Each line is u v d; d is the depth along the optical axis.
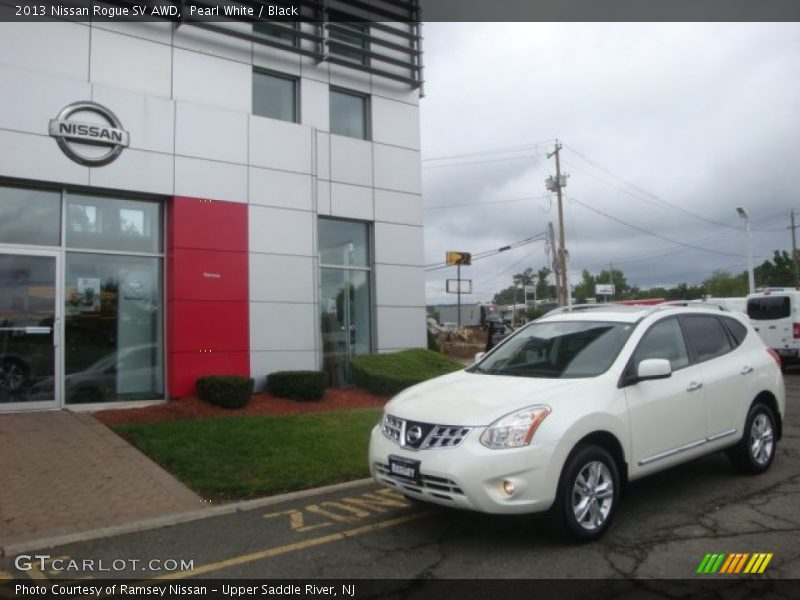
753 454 6.98
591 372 5.68
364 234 14.76
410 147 15.29
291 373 12.08
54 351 10.65
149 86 11.78
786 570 4.53
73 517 5.96
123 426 9.16
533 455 4.77
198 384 11.50
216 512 6.20
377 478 5.42
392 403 5.73
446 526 5.62
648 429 5.64
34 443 8.34
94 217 11.27
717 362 6.70
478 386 5.63
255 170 12.70
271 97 13.60
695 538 5.16
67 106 10.73
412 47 15.45
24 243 10.57
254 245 12.60
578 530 4.96
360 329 14.53
